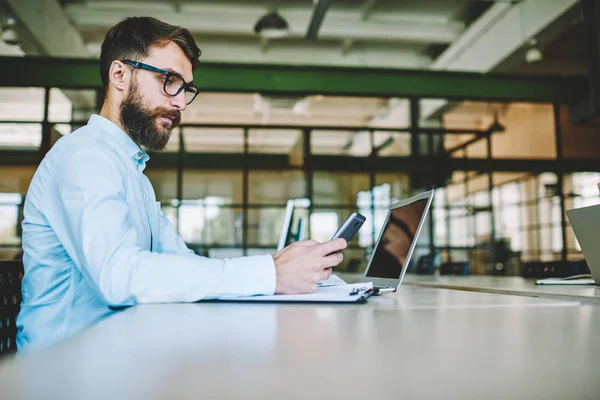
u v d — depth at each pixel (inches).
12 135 336.2
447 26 334.6
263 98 440.8
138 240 42.5
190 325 22.0
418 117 399.5
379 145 428.5
